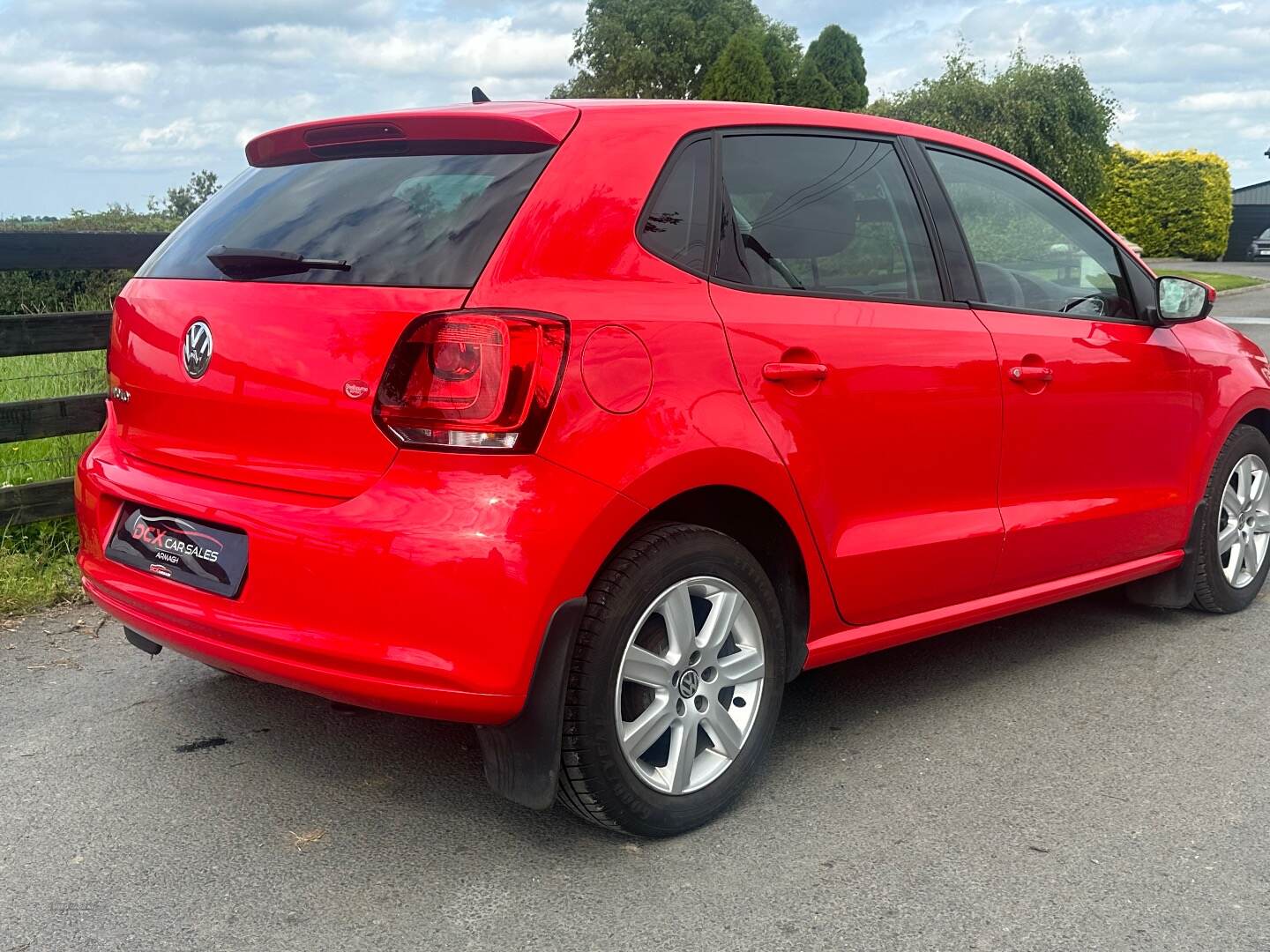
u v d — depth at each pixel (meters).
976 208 3.66
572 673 2.55
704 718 2.81
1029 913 2.49
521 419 2.39
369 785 3.04
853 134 3.37
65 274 7.11
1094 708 3.67
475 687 2.39
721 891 2.56
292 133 3.01
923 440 3.26
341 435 2.48
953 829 2.86
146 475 2.87
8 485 4.94
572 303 2.52
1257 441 4.64
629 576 2.59
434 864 2.65
